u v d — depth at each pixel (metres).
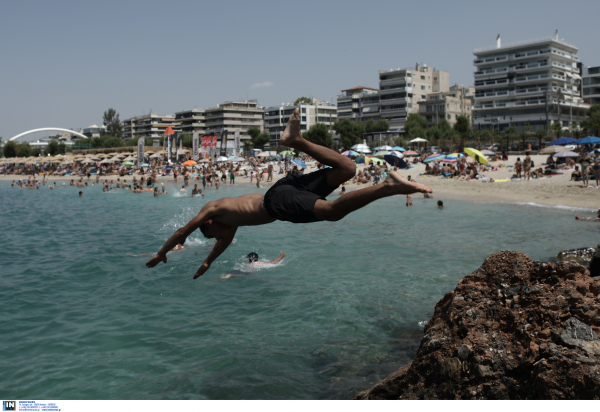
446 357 4.23
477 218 21.66
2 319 9.03
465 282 5.04
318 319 8.75
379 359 6.92
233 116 137.50
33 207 34.44
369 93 117.25
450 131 81.44
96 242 18.22
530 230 17.78
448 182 36.59
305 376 6.46
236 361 7.02
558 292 4.21
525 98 88.69
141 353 7.41
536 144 64.88
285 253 14.48
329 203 3.17
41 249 16.92
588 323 3.87
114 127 155.12
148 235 19.86
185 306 9.71
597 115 65.06
